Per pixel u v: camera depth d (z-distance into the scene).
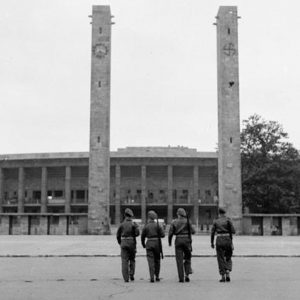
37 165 102.44
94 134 63.84
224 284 16.72
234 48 64.38
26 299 13.74
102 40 65.00
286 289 15.52
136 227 17.67
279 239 48.34
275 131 75.69
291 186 73.19
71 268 22.12
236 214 61.81
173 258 27.19
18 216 62.22
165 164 101.00
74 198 103.88
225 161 62.84
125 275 17.25
